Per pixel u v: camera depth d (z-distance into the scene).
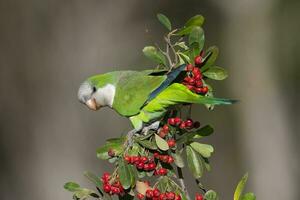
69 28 16.08
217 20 18.53
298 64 18.31
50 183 15.90
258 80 18.34
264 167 18.50
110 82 7.91
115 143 6.86
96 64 16.22
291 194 18.56
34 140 15.96
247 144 18.55
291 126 18.84
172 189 6.72
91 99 8.08
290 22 18.25
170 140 6.68
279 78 18.44
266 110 18.41
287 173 18.56
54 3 15.98
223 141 18.72
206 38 18.58
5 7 15.83
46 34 16.00
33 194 15.91
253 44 18.30
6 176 15.96
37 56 15.97
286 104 18.58
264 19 18.22
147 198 6.74
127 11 16.78
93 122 16.14
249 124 18.48
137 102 7.42
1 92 15.91
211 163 18.81
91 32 16.22
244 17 18.30
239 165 18.69
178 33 6.98
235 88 18.45
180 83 7.15
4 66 15.94
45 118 15.96
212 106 6.97
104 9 16.39
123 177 6.62
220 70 6.91
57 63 16.02
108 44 16.39
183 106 7.42
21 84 15.97
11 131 15.97
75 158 15.96
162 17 7.11
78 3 16.11
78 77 16.08
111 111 16.22
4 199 15.94
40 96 15.98
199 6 18.41
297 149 18.98
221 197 18.70
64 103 16.00
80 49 16.12
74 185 6.86
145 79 7.52
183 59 6.99
